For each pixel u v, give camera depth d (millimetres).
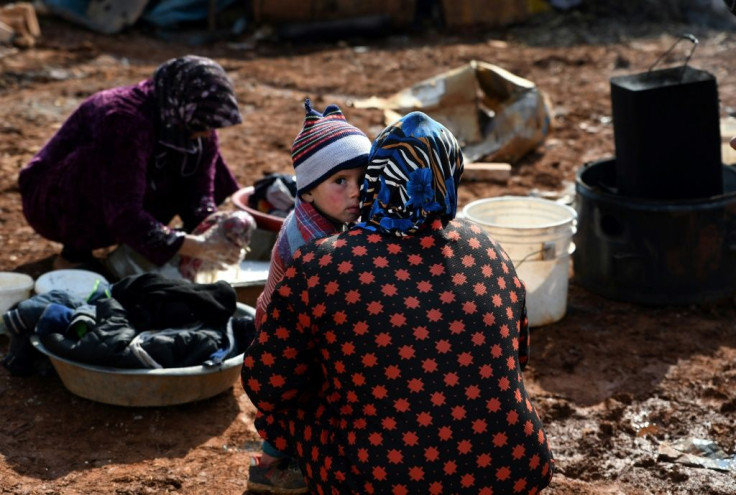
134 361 4043
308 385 3033
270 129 8914
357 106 8500
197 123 4855
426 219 2854
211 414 4309
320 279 2814
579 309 5492
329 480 2883
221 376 4277
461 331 2787
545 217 5379
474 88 8172
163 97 4863
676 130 5102
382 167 2846
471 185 7496
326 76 11250
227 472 3887
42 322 4199
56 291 4445
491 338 2824
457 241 2904
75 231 5273
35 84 10031
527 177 7707
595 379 4742
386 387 2770
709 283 5352
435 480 2752
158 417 4242
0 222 6414
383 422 2775
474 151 8031
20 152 7812
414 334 2762
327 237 2906
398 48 13016
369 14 13547
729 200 5203
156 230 4816
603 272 5512
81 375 4184
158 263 4867
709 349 5023
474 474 2773
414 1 13742
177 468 3893
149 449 4020
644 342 5098
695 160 5172
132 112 4859
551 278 5168
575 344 5078
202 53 12328
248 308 4570
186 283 4375
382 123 8773
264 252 5426
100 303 4215
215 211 5422
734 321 5320
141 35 12805
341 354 2816
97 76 10523
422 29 14016
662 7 14352
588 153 8297
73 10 12539
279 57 12398
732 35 13391
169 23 13195
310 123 3127
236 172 7664
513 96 8070
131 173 4844
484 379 2793
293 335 2904
